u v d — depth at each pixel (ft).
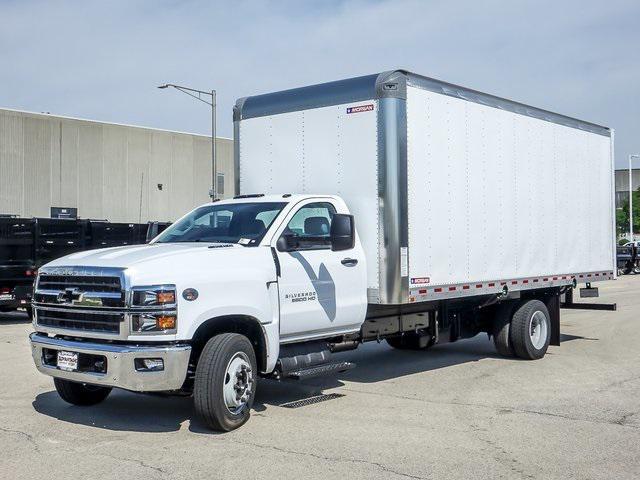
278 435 22.56
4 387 30.27
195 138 167.94
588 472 19.06
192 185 167.32
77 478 18.49
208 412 22.31
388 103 28.04
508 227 35.32
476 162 33.06
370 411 25.89
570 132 40.78
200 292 22.16
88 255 24.02
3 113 134.92
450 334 35.32
